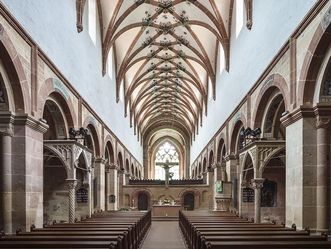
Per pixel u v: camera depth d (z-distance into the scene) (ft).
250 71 55.06
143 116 163.63
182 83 126.41
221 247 21.20
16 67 32.30
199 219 49.80
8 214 33.40
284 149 45.01
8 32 30.60
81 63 57.36
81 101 56.18
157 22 84.89
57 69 43.70
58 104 47.70
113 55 89.61
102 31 73.61
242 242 22.27
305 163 33.30
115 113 92.99
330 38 29.78
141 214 64.34
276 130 50.47
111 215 61.21
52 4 42.91
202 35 87.20
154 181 127.44
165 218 101.71
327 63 31.19
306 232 28.60
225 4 70.69
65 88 47.70
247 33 57.52
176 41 94.27
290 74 36.52
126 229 34.40
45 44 40.40
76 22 54.70
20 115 33.73
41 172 38.11
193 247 37.52
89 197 56.65
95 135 68.39
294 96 35.73
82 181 56.54
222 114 81.56
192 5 75.66
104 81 77.00
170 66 113.09
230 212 68.74
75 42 53.83
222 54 82.43
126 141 117.29
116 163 93.04
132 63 98.22
